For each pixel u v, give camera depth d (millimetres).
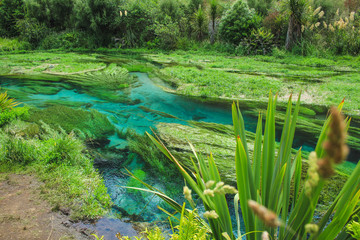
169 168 3713
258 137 1519
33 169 3498
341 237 1511
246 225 1410
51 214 2678
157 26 17094
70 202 2875
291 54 13625
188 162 3850
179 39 16906
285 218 1423
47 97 7250
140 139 4625
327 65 11219
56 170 3467
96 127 5152
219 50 15711
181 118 5711
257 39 14500
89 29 18922
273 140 1425
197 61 12695
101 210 2777
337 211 1323
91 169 3592
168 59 13508
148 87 8266
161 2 18250
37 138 4273
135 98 7168
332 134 407
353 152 4090
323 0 16109
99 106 6523
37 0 19516
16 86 8273
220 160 3877
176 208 1732
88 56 14719
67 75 9820
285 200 1413
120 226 2568
